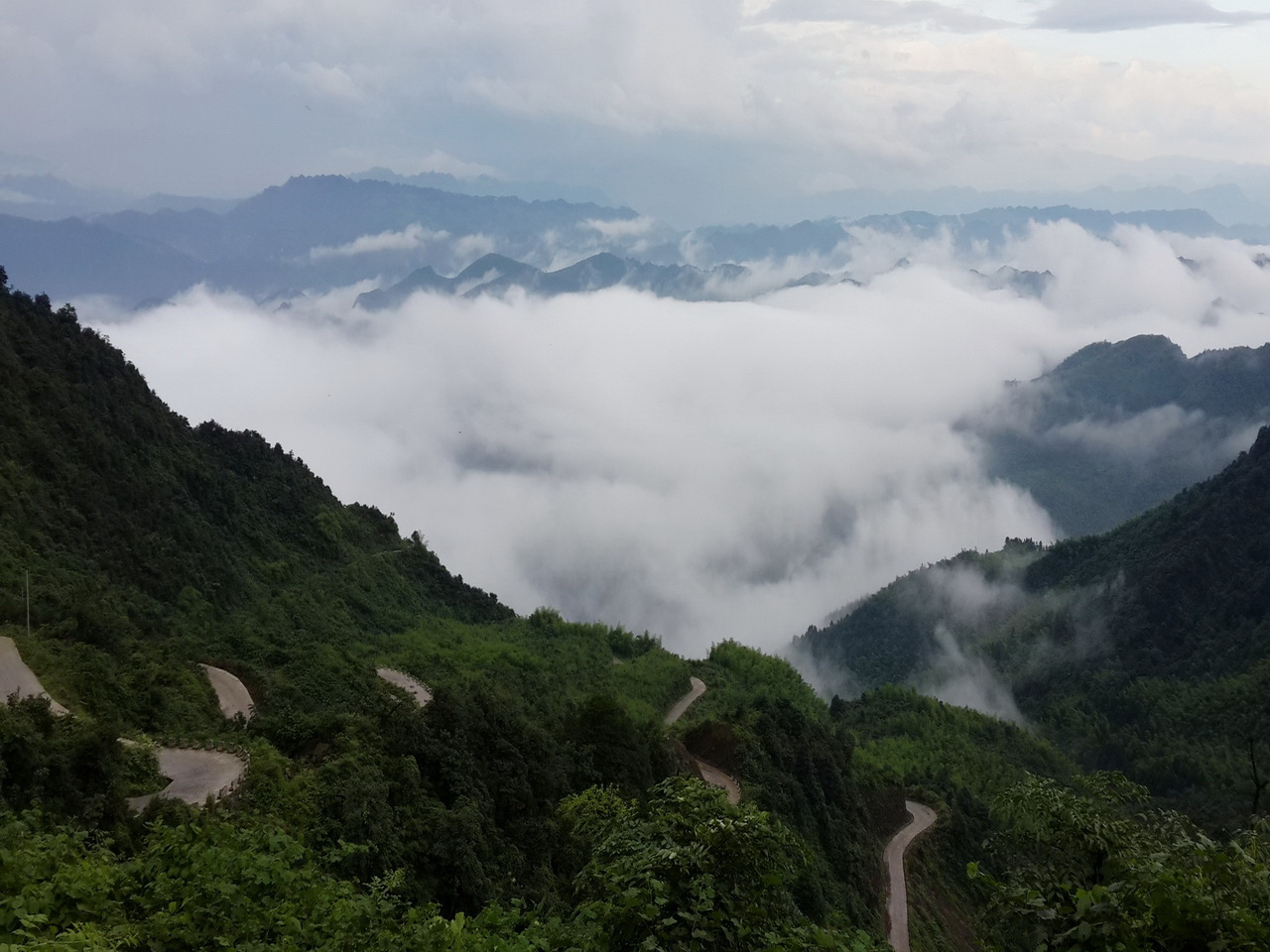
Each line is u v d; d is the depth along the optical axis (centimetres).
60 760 2275
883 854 6538
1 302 6712
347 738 3084
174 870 1455
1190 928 962
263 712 4138
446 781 3189
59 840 1593
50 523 5338
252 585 6988
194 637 5272
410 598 8950
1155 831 1248
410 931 1382
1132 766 10275
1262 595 12481
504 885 2816
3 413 5847
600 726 4441
